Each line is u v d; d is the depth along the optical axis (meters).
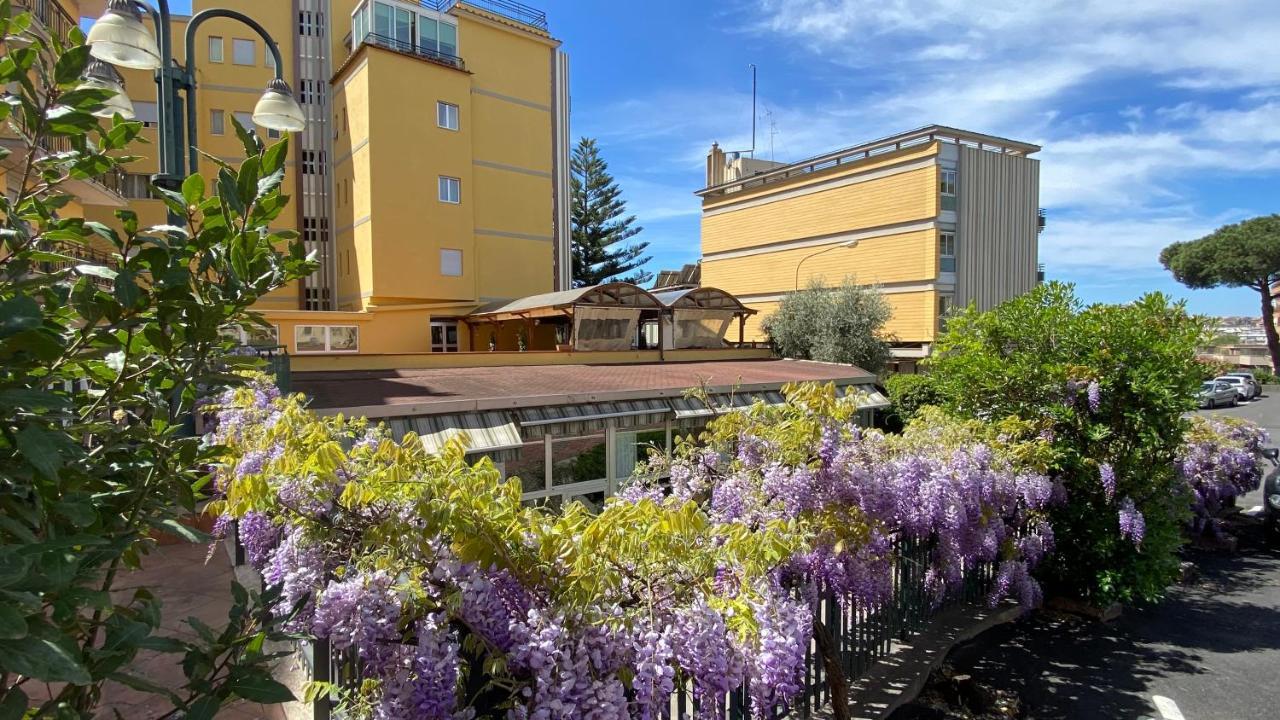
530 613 2.19
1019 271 27.47
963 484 5.65
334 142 25.77
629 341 19.62
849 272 28.09
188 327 1.86
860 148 27.52
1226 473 10.46
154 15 6.09
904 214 26.11
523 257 27.30
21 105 1.80
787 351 23.53
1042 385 7.48
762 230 31.97
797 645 2.66
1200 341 7.39
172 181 6.23
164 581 5.84
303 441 3.38
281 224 26.28
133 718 3.71
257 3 26.31
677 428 11.20
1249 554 9.71
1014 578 6.61
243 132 1.95
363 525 2.55
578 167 44.69
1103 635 6.72
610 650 2.19
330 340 21.22
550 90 28.44
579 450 10.02
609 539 2.41
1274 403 32.34
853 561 4.39
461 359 15.07
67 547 1.36
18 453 1.56
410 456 2.70
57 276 1.79
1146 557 7.14
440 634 2.17
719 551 2.75
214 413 5.76
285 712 3.79
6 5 1.82
